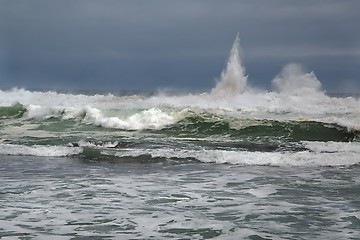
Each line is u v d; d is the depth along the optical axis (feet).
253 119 86.48
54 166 59.52
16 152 68.64
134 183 49.62
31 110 102.06
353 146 69.26
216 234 33.09
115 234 33.06
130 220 36.40
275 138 78.48
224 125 85.46
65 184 49.03
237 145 72.33
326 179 51.62
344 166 59.06
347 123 81.15
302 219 36.63
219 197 43.62
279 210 39.19
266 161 61.31
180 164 60.85
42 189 46.73
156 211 38.96
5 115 101.71
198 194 44.78
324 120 84.64
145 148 70.28
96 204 41.11
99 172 55.67
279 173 55.01
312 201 42.11
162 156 64.59
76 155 67.15
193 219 36.70
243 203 41.47
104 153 66.49
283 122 83.30
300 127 81.61
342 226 34.86
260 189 46.88
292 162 60.59
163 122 89.45
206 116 90.22
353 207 40.09
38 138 79.41
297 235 32.81
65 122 95.45
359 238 32.14
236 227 34.65
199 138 79.46
